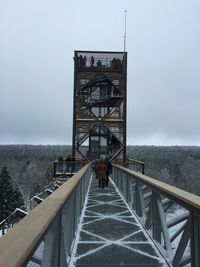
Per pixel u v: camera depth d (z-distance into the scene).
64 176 27.78
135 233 7.95
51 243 3.66
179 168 89.25
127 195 12.72
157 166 92.75
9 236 2.37
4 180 58.19
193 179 78.19
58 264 4.36
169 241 5.60
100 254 6.34
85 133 33.56
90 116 33.69
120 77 34.09
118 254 6.34
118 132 33.72
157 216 6.64
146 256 6.21
